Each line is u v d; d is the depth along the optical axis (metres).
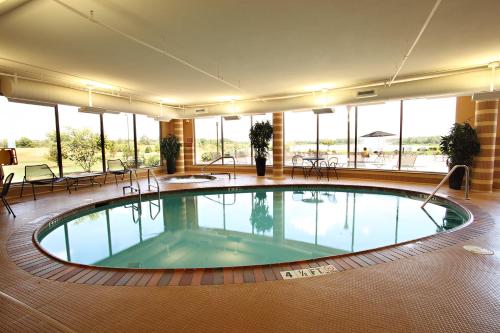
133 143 9.98
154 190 7.20
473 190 6.38
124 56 4.55
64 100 6.06
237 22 3.39
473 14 3.24
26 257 3.09
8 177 4.97
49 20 3.22
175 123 11.22
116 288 2.36
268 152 10.06
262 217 5.67
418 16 3.29
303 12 3.16
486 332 1.75
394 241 4.27
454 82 5.54
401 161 8.51
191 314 1.99
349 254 2.96
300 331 1.78
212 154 11.80
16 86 5.20
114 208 6.29
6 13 3.02
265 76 6.06
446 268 2.62
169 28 3.53
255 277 2.50
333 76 6.12
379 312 1.96
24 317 2.00
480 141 6.18
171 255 3.98
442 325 1.82
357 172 8.77
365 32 3.75
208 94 8.14
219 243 4.42
